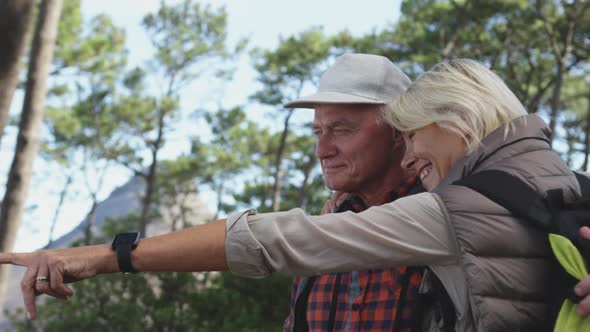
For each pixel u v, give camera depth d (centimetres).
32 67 512
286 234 125
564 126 2103
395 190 192
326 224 126
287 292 938
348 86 189
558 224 120
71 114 2936
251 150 3578
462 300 126
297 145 3506
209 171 3528
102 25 2580
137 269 123
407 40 1983
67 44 2409
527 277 119
